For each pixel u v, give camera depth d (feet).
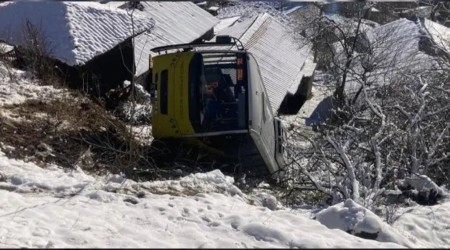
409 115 40.65
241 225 22.59
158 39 94.63
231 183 32.50
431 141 42.22
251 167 40.81
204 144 39.27
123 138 39.17
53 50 65.87
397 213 30.30
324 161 38.06
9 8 74.74
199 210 25.11
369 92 54.24
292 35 121.49
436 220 29.48
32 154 34.06
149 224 22.94
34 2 74.02
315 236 21.77
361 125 44.88
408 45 88.69
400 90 49.78
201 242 20.51
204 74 38.60
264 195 34.83
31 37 61.46
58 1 73.77
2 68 52.21
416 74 52.39
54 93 47.93
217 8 155.53
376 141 36.22
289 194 36.52
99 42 69.26
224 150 39.52
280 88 100.73
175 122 38.58
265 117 42.01
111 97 63.31
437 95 46.96
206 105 38.34
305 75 113.29
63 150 35.68
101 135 39.27
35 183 28.19
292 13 144.25
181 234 21.72
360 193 32.58
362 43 93.56
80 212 24.03
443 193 34.96
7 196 25.41
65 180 29.48
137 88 66.59
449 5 97.96
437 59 57.16
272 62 108.88
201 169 38.42
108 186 28.50
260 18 125.80
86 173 32.89
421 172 38.70
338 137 40.96
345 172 36.55
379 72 73.41
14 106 41.47
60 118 40.50
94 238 20.80
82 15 72.13
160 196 27.63
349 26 99.40
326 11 114.62
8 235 20.65
